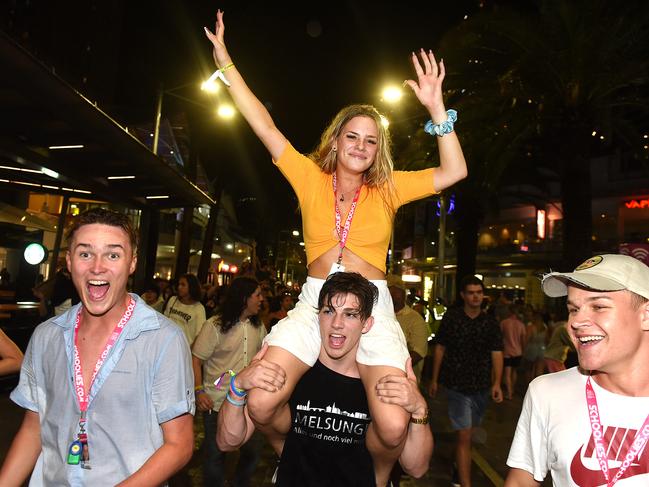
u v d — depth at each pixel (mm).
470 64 13734
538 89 12922
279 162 3531
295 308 3395
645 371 2207
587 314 2230
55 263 14289
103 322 2658
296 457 3234
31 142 10422
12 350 3525
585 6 11719
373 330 3166
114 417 2570
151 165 12398
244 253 71188
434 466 7621
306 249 3449
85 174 12719
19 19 15406
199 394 5363
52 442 2629
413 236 54375
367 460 3209
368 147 3291
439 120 3264
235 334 5438
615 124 14445
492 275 41500
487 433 9789
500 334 6570
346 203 3375
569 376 2400
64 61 18359
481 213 19703
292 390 3086
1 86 7977
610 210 36844
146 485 2459
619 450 2174
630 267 2197
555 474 2322
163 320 2713
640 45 12125
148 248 17016
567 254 12969
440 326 6695
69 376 2619
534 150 17875
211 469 5246
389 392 2898
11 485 2730
